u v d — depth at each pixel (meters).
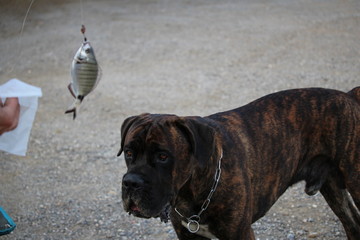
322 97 4.25
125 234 5.30
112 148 7.49
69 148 7.56
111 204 5.95
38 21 15.69
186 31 13.91
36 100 4.92
